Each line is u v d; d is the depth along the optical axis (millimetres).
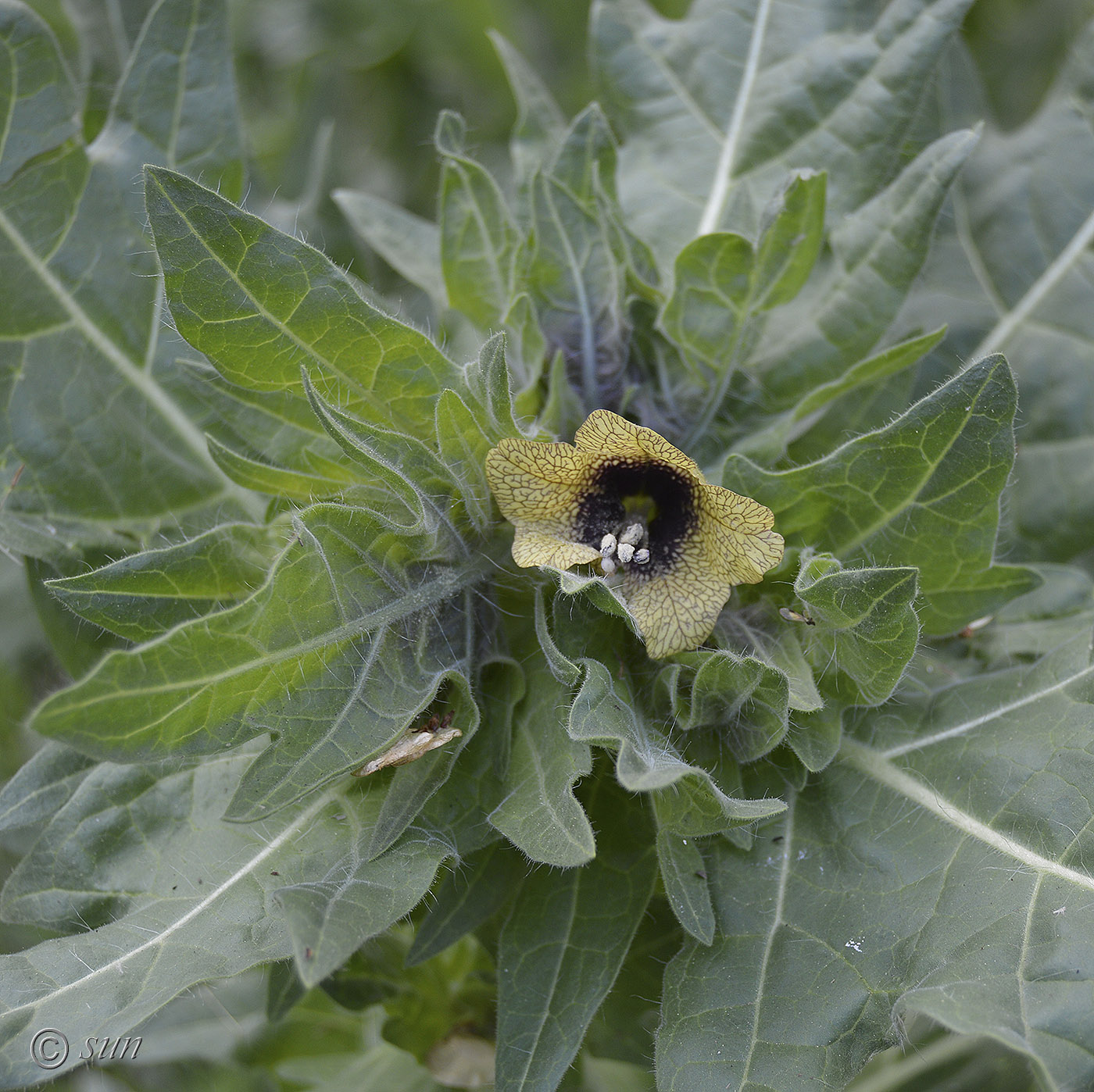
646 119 453
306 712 391
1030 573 407
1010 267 461
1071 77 463
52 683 476
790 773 410
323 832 400
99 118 460
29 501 428
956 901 398
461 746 399
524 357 421
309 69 541
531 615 413
